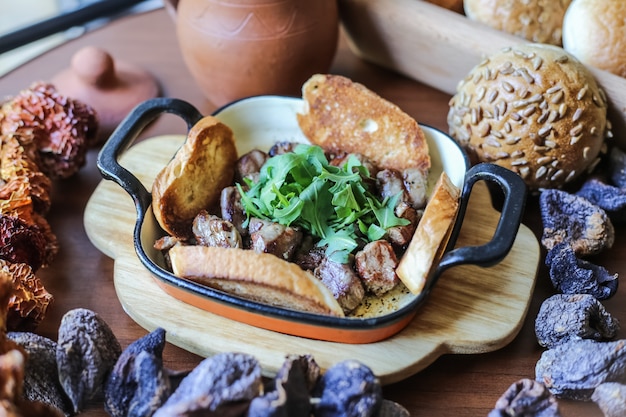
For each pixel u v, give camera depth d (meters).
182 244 0.54
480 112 0.58
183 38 0.65
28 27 0.79
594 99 0.57
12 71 0.74
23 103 0.61
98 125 0.65
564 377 0.47
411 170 0.57
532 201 0.61
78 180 0.64
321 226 0.54
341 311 0.48
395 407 0.45
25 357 0.44
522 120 0.57
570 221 0.56
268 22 0.62
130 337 0.52
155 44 0.77
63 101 0.62
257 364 0.43
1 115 0.61
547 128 0.56
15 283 0.50
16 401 0.42
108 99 0.68
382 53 0.71
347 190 0.53
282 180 0.54
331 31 0.66
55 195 0.62
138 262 0.55
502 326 0.51
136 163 0.63
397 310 0.48
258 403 0.41
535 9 0.65
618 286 0.54
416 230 0.51
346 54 0.76
